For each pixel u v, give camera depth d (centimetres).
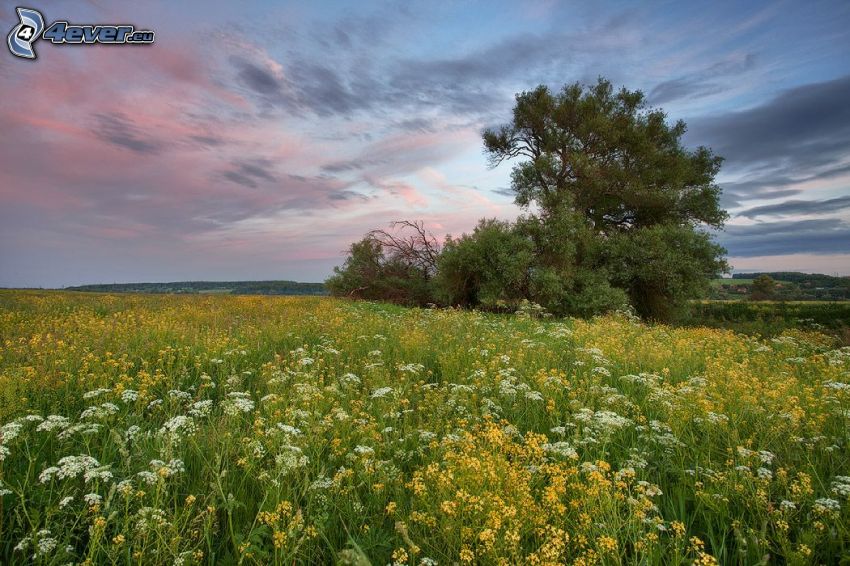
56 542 318
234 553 349
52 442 479
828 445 502
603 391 635
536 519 345
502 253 2503
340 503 398
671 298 2733
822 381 768
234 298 2356
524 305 1878
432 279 2998
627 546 371
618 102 3369
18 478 402
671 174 3162
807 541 348
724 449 505
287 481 415
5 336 1017
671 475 475
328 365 896
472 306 2853
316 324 1316
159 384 705
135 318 1385
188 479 439
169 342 952
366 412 600
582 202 3108
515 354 895
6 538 353
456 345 1030
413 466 477
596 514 360
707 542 385
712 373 774
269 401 591
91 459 376
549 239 2581
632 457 452
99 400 601
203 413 518
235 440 481
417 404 671
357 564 276
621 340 1154
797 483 415
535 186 3158
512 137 3591
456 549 337
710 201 3206
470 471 374
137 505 386
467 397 644
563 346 1091
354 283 3259
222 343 914
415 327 1277
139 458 447
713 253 2681
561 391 632
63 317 1352
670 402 568
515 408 631
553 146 3275
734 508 411
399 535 363
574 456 412
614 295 2388
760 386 679
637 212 3209
